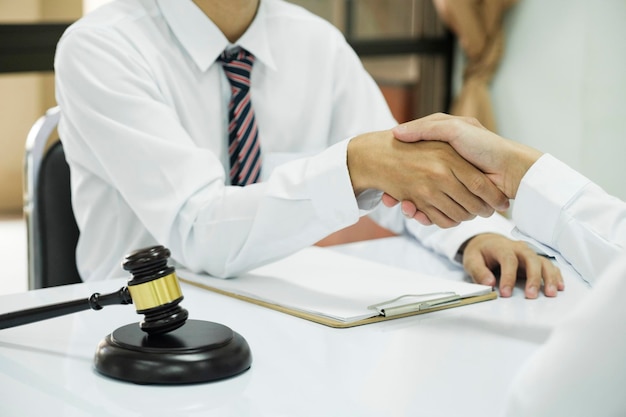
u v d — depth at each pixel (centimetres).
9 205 247
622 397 48
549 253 98
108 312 97
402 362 80
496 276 122
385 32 325
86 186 141
